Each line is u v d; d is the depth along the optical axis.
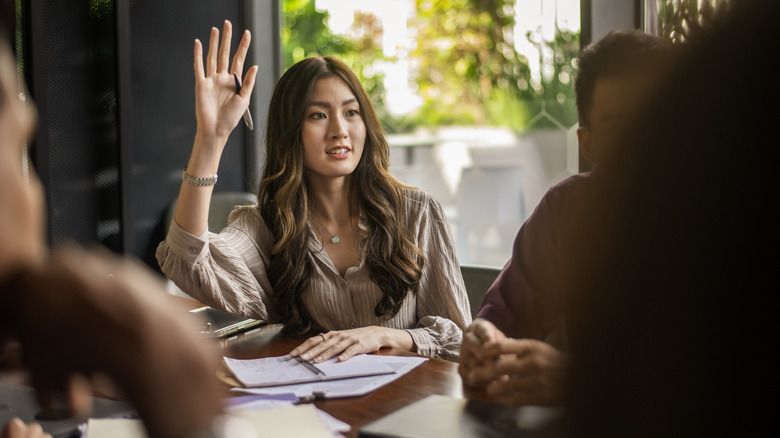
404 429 0.89
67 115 2.89
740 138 0.31
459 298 1.83
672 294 0.31
